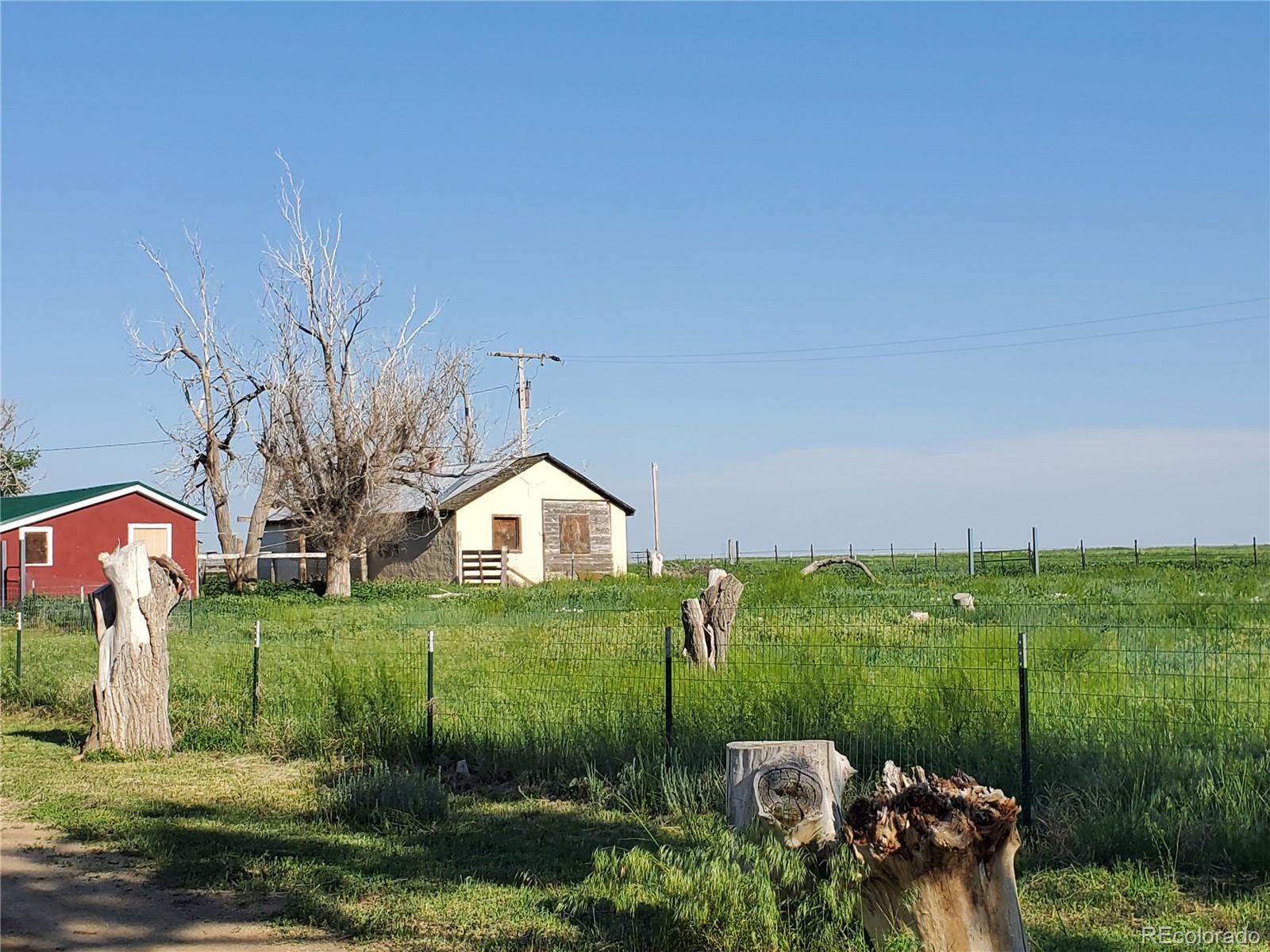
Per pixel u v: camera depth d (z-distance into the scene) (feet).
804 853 21.27
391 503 142.10
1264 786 27.40
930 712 33.73
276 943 22.53
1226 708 33.24
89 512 136.67
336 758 39.42
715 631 50.06
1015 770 29.78
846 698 35.99
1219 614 65.26
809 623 66.54
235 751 41.63
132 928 23.38
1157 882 24.12
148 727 41.70
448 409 142.51
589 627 72.69
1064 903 23.36
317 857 28.14
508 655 57.00
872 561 196.54
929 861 18.45
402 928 23.11
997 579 108.99
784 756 22.24
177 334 149.59
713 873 20.92
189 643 68.69
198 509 142.20
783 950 19.97
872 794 20.45
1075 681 39.24
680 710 36.65
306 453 130.72
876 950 19.44
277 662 57.31
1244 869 24.66
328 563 133.49
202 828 30.89
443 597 123.54
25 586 131.34
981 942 18.44
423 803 31.32
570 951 21.81
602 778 33.58
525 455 166.09
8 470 219.61
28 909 24.54
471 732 38.47
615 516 172.04
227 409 152.35
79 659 64.03
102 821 31.78
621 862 22.88
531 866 27.04
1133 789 27.58
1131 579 104.17
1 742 44.52
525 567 163.12
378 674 43.37
